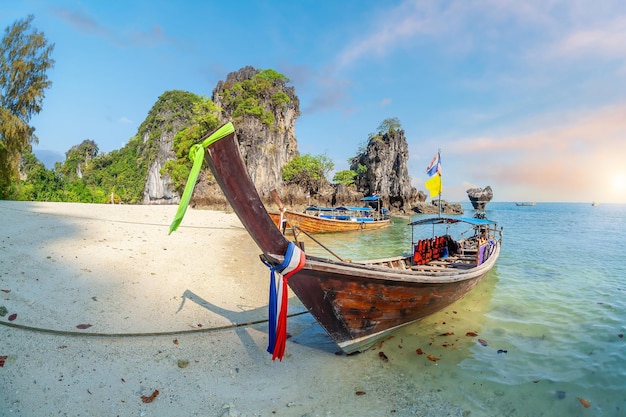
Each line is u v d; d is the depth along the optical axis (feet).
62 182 152.35
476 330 24.32
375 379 17.28
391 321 21.71
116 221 54.70
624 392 16.71
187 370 16.62
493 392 16.51
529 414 14.97
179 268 32.24
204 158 16.03
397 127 269.23
